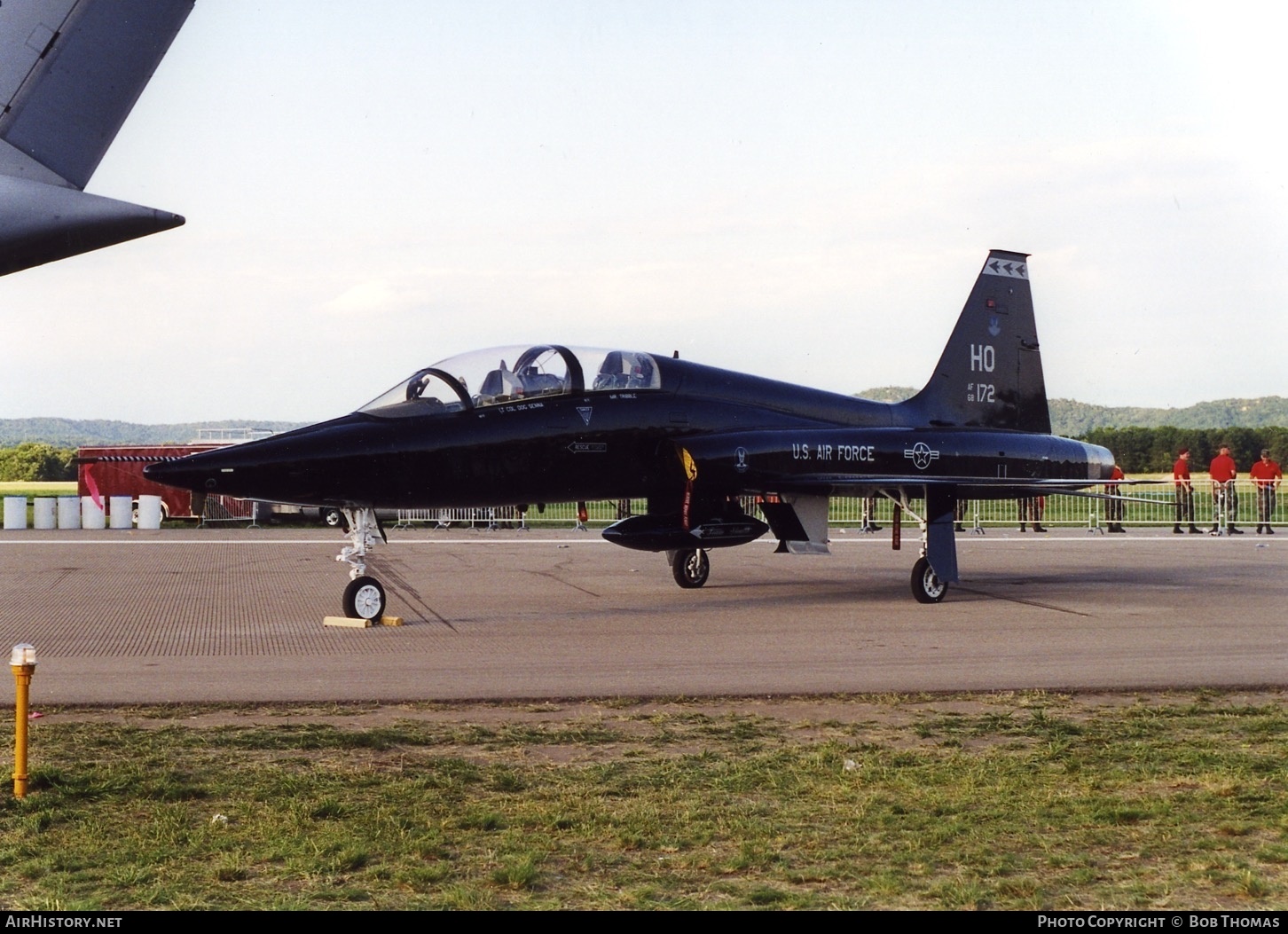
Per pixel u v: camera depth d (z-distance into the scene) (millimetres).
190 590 16984
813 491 16234
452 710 8734
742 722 8367
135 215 6043
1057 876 5258
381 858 5465
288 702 8906
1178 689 9539
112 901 4910
